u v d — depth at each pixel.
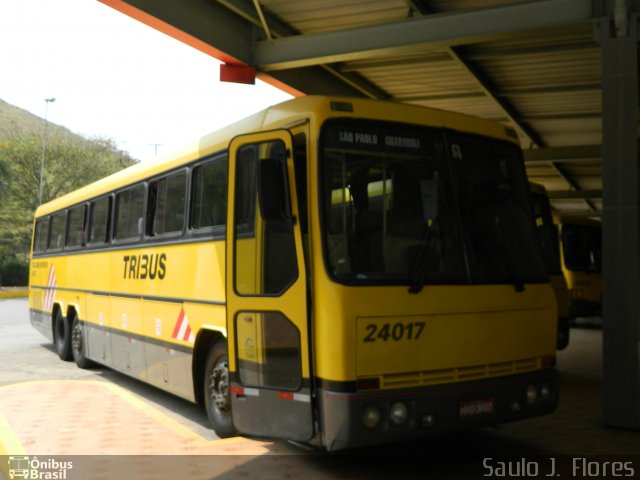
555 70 12.48
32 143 58.91
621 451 6.70
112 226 10.65
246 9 10.04
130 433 7.39
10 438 7.16
